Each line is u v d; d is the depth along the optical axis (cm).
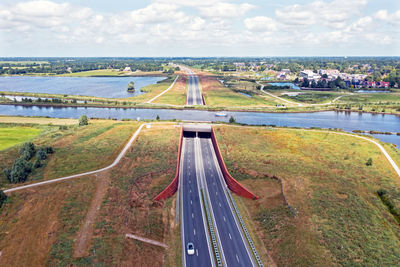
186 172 10500
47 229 6444
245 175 9981
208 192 9150
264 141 13475
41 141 12200
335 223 7194
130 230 6856
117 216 7188
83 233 6456
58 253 5847
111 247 6191
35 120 17200
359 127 18212
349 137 14138
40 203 7300
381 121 19750
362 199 8244
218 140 13338
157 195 8425
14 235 6212
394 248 6288
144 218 7431
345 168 10406
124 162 10262
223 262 6241
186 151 12681
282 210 7912
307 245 6525
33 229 6419
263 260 6347
